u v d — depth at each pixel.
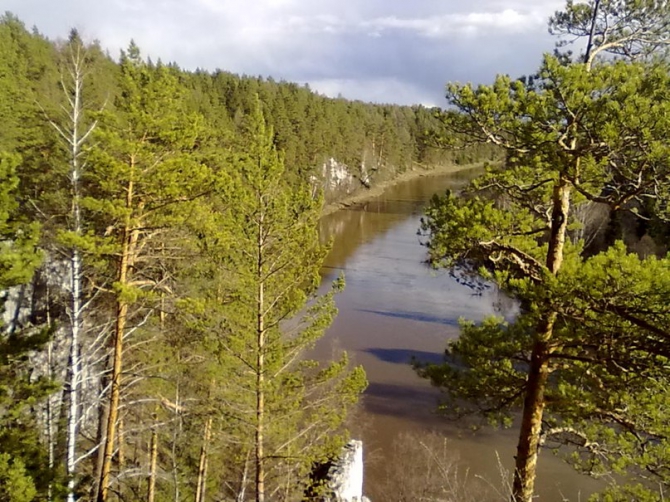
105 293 12.17
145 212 10.05
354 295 38.69
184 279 11.21
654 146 6.12
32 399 8.57
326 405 10.75
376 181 89.62
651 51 8.00
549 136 6.87
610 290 6.61
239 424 9.96
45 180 10.44
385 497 16.42
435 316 34.44
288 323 11.00
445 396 23.44
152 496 12.23
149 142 9.95
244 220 9.41
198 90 58.59
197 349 11.51
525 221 8.97
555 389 8.68
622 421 7.58
